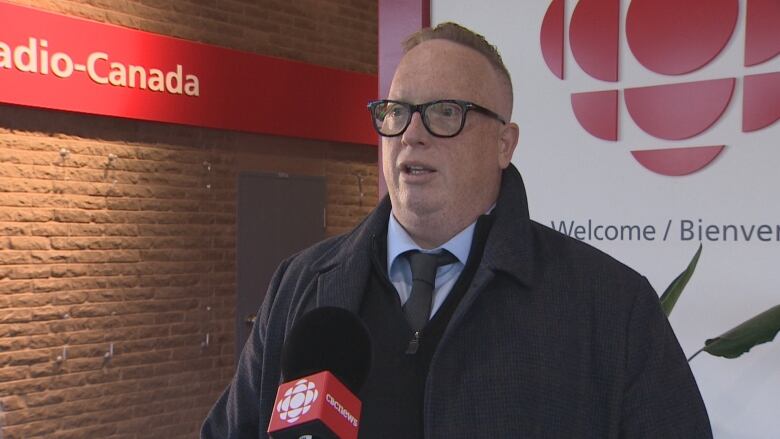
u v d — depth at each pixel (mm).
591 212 2812
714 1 2578
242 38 7160
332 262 1538
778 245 2471
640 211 2715
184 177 6707
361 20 8359
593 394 1355
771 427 2492
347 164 8203
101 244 6129
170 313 6590
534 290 1400
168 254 6582
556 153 2879
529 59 2939
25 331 5684
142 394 6395
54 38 5699
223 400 1722
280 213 7484
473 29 3084
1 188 5555
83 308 6016
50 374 5820
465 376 1339
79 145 5992
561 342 1359
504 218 1452
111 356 6184
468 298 1367
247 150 7211
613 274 1429
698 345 2607
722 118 2568
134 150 6344
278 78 7332
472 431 1307
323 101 7773
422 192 1409
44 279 5789
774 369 2488
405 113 1418
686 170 2629
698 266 2609
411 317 1417
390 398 1363
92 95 5934
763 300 2498
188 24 6719
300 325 1241
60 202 5875
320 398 1109
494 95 1451
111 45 6047
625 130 2746
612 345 1362
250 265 7191
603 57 2779
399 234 1497
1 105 5547
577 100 2834
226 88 6887
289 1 7602
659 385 1352
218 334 6938
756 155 2516
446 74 1412
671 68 2656
